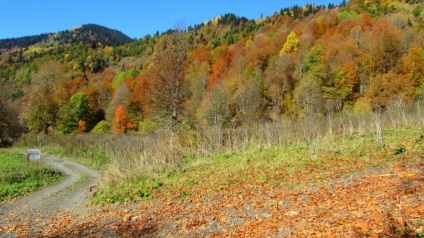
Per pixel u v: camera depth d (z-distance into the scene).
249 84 56.62
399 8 93.25
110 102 77.56
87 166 28.27
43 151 41.38
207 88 60.41
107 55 155.25
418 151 12.49
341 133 19.11
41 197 16.67
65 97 77.62
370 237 5.80
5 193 17.11
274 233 7.24
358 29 69.62
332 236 6.23
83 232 9.75
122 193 13.88
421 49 52.44
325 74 54.97
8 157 32.72
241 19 164.50
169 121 29.86
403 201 7.29
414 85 46.81
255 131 22.91
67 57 154.88
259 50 75.12
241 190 12.03
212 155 19.73
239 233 7.73
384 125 19.64
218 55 83.31
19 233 10.58
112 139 34.69
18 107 70.50
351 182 10.32
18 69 136.62
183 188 13.65
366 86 53.28
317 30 85.25
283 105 52.84
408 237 5.54
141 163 17.59
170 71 30.77
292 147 17.78
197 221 9.12
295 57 64.50
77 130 69.00
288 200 9.73
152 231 8.97
